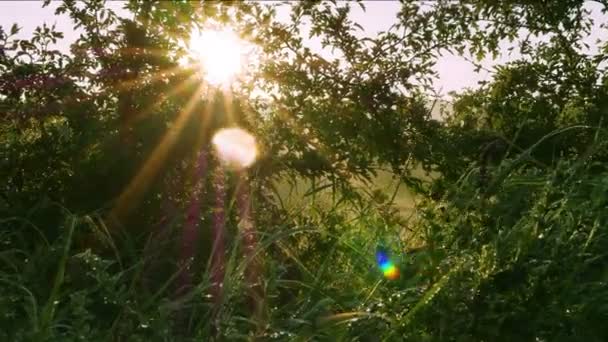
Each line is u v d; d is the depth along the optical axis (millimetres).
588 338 4027
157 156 5469
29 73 5570
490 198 5238
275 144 5730
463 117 6988
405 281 4434
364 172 6016
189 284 4973
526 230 4367
